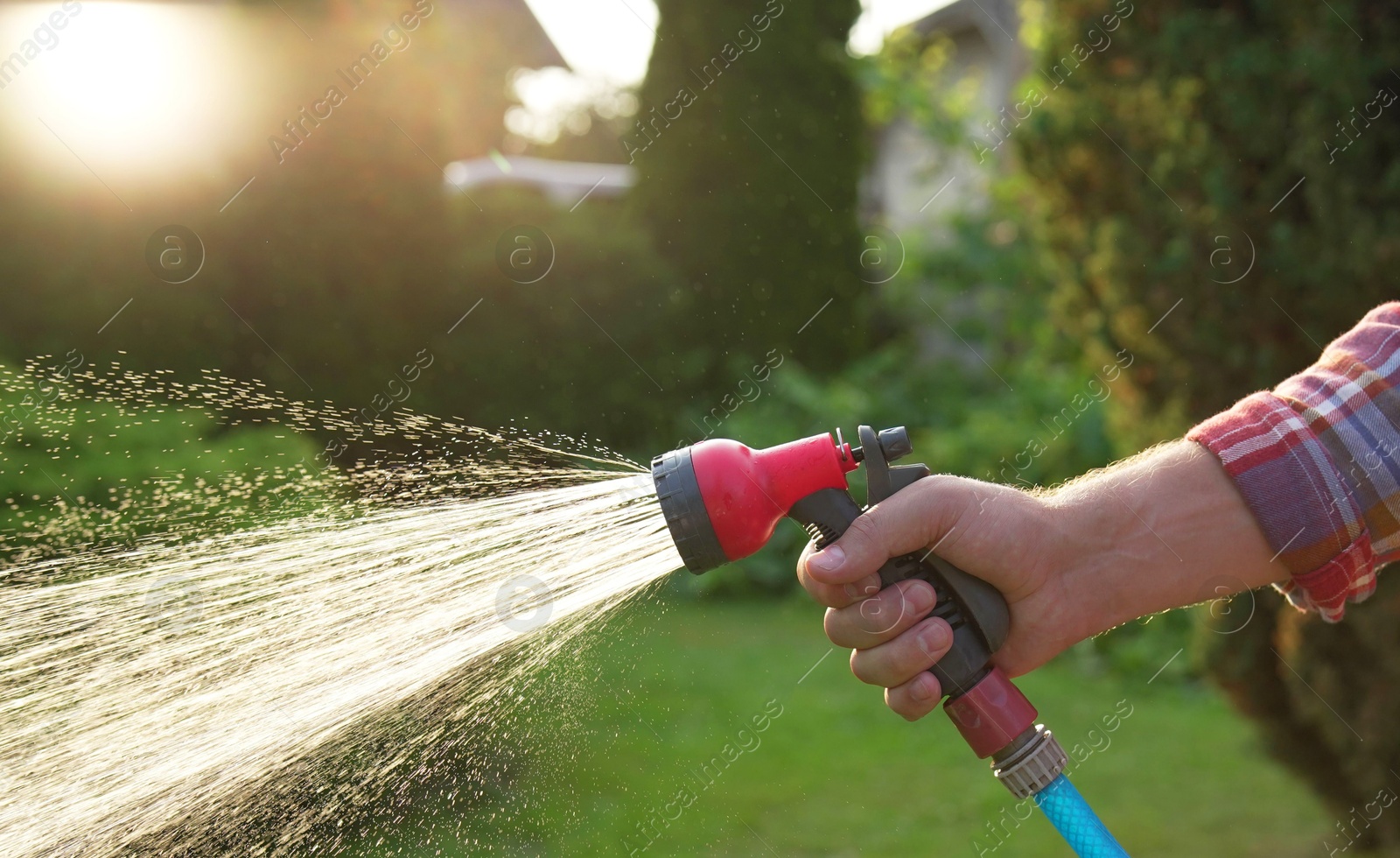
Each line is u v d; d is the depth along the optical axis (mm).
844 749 4207
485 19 11344
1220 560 1361
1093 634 1409
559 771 3135
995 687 1329
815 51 8148
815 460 1331
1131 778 4086
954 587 1339
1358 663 2805
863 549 1306
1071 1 3254
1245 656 3193
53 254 4105
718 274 7945
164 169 4402
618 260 7145
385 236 5398
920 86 9094
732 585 6770
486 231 6707
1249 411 1378
